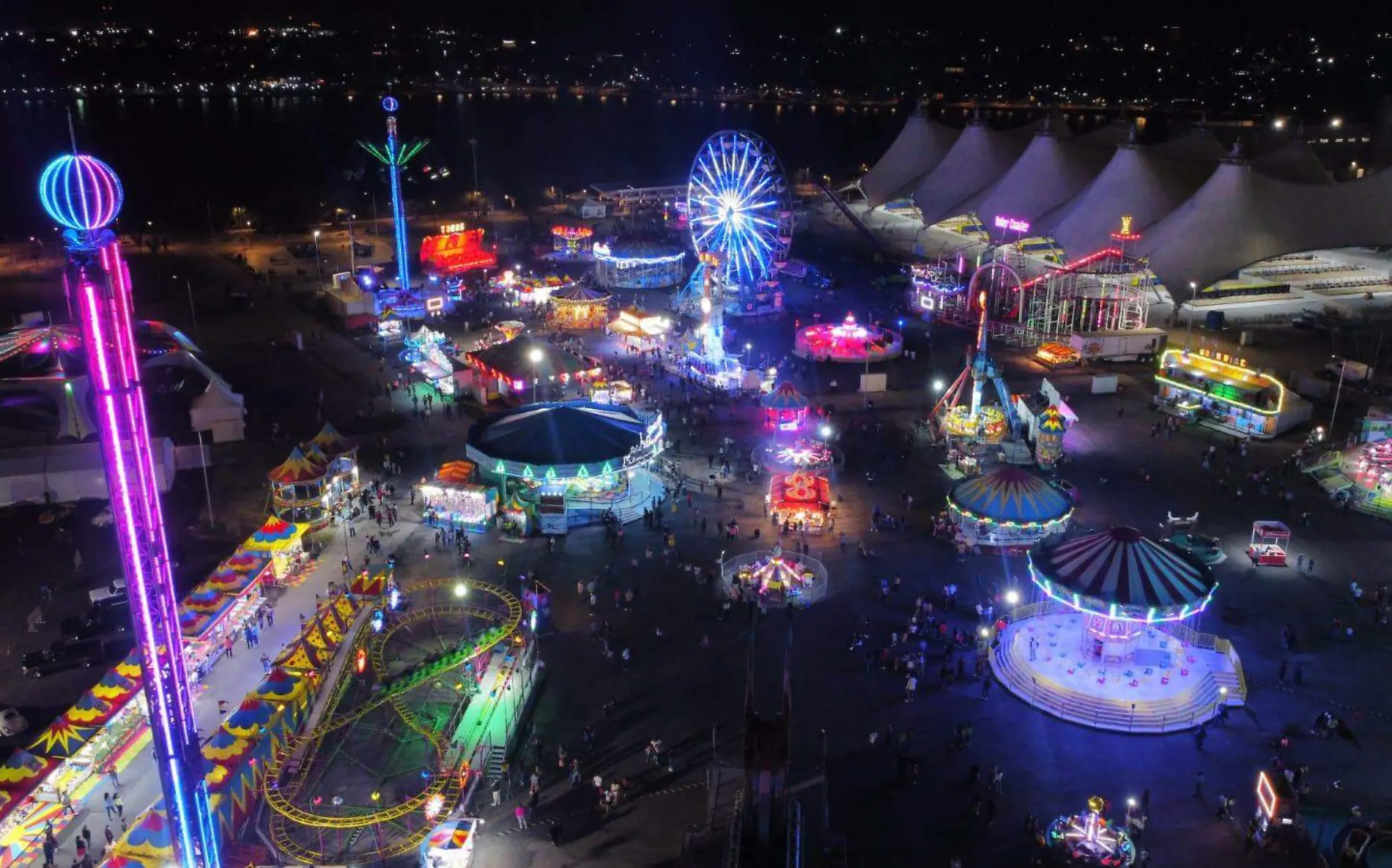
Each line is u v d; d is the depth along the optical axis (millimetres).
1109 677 54750
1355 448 79375
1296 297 121625
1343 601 62594
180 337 101562
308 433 87500
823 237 160750
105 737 48406
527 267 145000
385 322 112125
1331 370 98000
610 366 102438
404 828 45438
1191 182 128000
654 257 134625
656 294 132875
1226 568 66312
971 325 116812
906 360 105938
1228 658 56531
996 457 82250
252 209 184750
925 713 52812
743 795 39125
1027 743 50625
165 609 35406
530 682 54156
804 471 79000
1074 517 72375
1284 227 117125
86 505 75000
